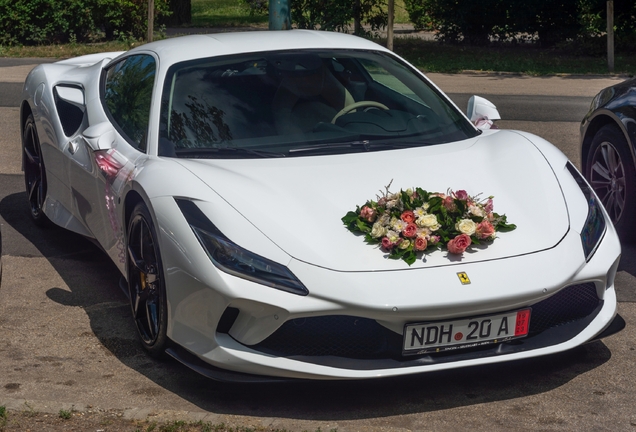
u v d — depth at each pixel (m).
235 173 3.35
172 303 3.11
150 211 3.23
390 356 2.91
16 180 6.66
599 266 3.14
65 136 4.72
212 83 3.93
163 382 3.23
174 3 24.36
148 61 4.27
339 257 2.94
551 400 3.06
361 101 4.04
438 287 2.86
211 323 2.94
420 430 2.81
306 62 4.15
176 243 3.06
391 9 15.20
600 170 5.14
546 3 18.41
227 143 3.64
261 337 2.89
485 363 2.95
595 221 3.33
